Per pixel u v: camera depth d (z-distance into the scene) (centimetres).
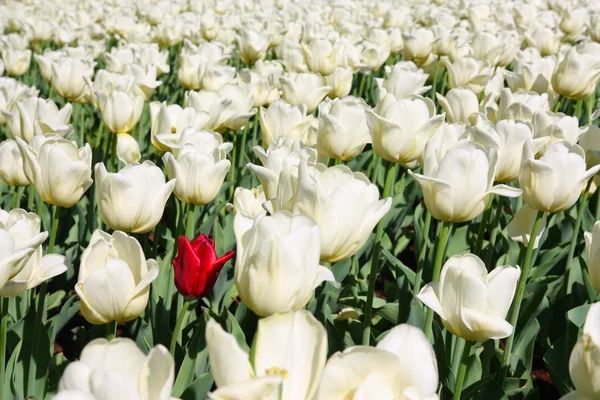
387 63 288
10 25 315
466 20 348
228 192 175
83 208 163
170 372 75
